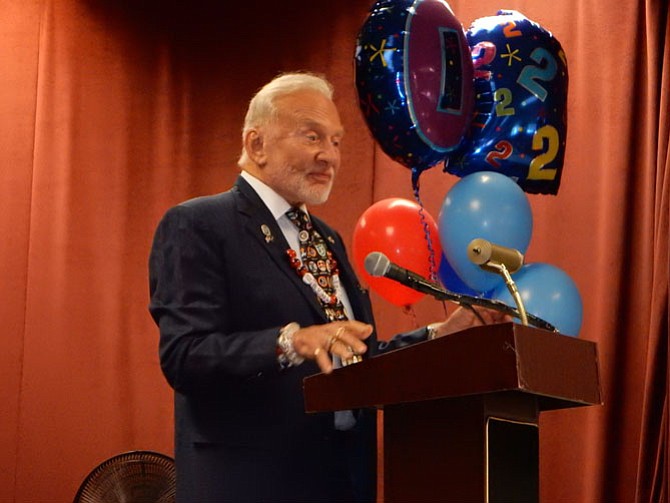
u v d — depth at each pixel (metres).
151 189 5.07
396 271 1.91
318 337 1.83
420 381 1.63
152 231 5.05
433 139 2.76
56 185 5.09
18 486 4.91
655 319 3.60
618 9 4.04
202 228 2.28
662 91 3.74
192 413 2.21
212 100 5.07
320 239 2.50
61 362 4.96
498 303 2.02
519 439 1.66
